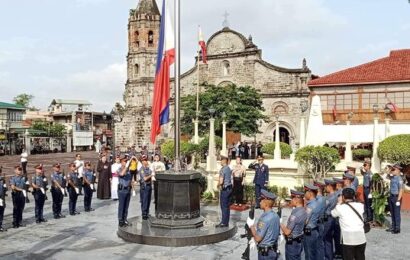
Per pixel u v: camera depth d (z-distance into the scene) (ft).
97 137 327.88
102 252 41.50
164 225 46.83
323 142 95.20
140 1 231.71
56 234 48.98
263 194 29.07
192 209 47.93
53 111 409.90
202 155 113.50
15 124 277.44
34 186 54.90
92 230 50.96
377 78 141.69
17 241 45.83
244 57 201.26
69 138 288.30
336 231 38.81
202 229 47.03
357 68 153.99
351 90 146.41
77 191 62.08
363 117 143.13
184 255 40.45
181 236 43.93
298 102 187.93
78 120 330.95
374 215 53.47
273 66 194.08
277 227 28.60
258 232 28.43
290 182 77.71
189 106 169.07
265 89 196.24
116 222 55.77
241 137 188.24
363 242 30.27
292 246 30.81
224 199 48.21
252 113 168.66
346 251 30.35
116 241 45.65
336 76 151.84
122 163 51.03
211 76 209.26
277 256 28.50
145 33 226.79
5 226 53.36
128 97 231.09
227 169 48.70
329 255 36.96
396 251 42.24
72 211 61.16
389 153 70.74
